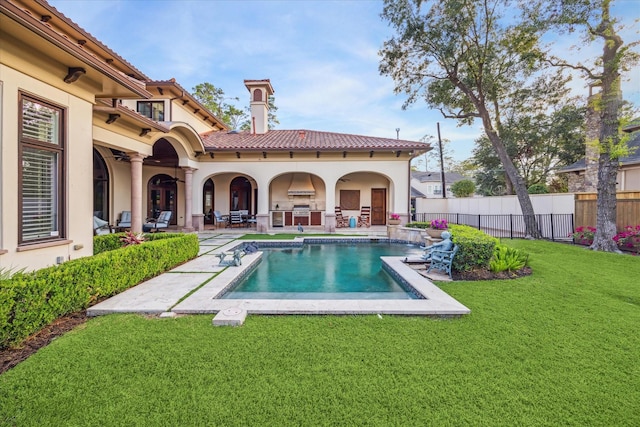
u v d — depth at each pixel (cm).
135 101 1714
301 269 1041
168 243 866
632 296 639
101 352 392
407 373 348
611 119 1192
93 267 557
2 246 513
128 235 968
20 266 542
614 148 1172
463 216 2405
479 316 523
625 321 502
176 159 1922
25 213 568
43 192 608
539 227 1695
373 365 364
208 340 429
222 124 2570
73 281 508
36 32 486
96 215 1576
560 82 1591
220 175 2331
